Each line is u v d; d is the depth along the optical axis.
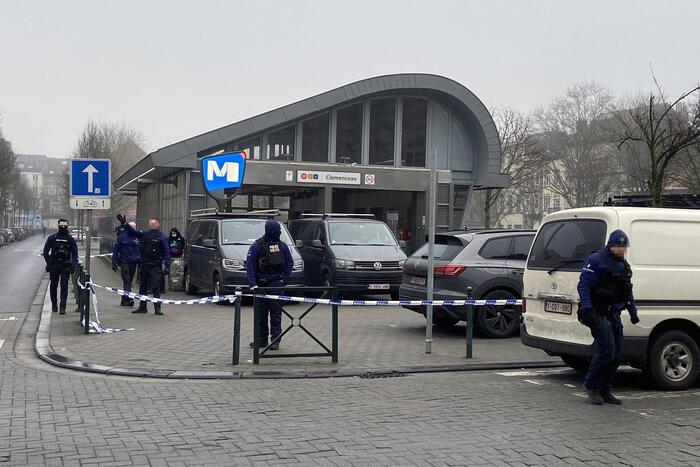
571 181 59.34
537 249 9.01
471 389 8.04
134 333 11.88
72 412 6.79
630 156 39.12
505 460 5.45
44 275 27.92
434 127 30.00
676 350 8.21
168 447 5.69
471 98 29.27
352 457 5.48
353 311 15.88
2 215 81.94
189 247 19.06
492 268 11.95
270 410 6.96
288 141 27.84
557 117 59.88
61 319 13.77
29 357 10.03
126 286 15.93
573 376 8.91
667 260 8.23
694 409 7.21
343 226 18.56
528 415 6.87
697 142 18.41
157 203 32.19
